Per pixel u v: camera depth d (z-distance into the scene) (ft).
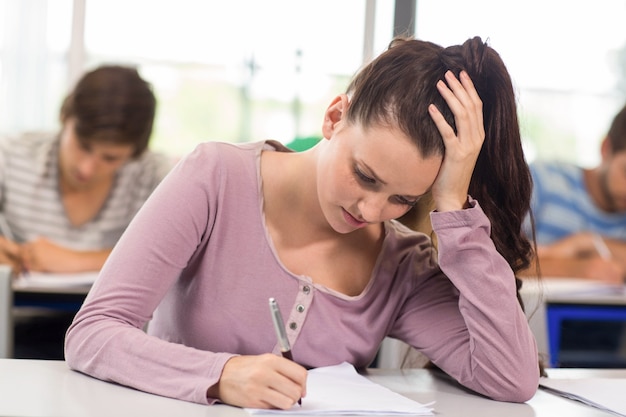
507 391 4.12
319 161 4.07
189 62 13.37
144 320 4.07
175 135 13.47
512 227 4.50
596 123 14.47
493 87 4.28
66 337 4.00
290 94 13.65
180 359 3.70
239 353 4.31
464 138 4.04
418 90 3.87
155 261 4.03
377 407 3.61
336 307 4.38
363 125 3.84
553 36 14.29
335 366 4.36
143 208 4.18
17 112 12.76
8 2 12.65
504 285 4.22
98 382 3.78
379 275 4.51
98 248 11.27
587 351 11.46
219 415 3.38
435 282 4.66
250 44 13.50
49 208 11.13
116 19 13.12
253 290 4.28
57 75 12.96
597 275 13.08
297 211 4.37
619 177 13.05
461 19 14.17
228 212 4.28
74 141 11.02
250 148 4.45
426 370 4.84
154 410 3.38
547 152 14.43
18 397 3.37
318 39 13.65
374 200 3.87
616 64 14.44
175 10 13.25
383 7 14.02
